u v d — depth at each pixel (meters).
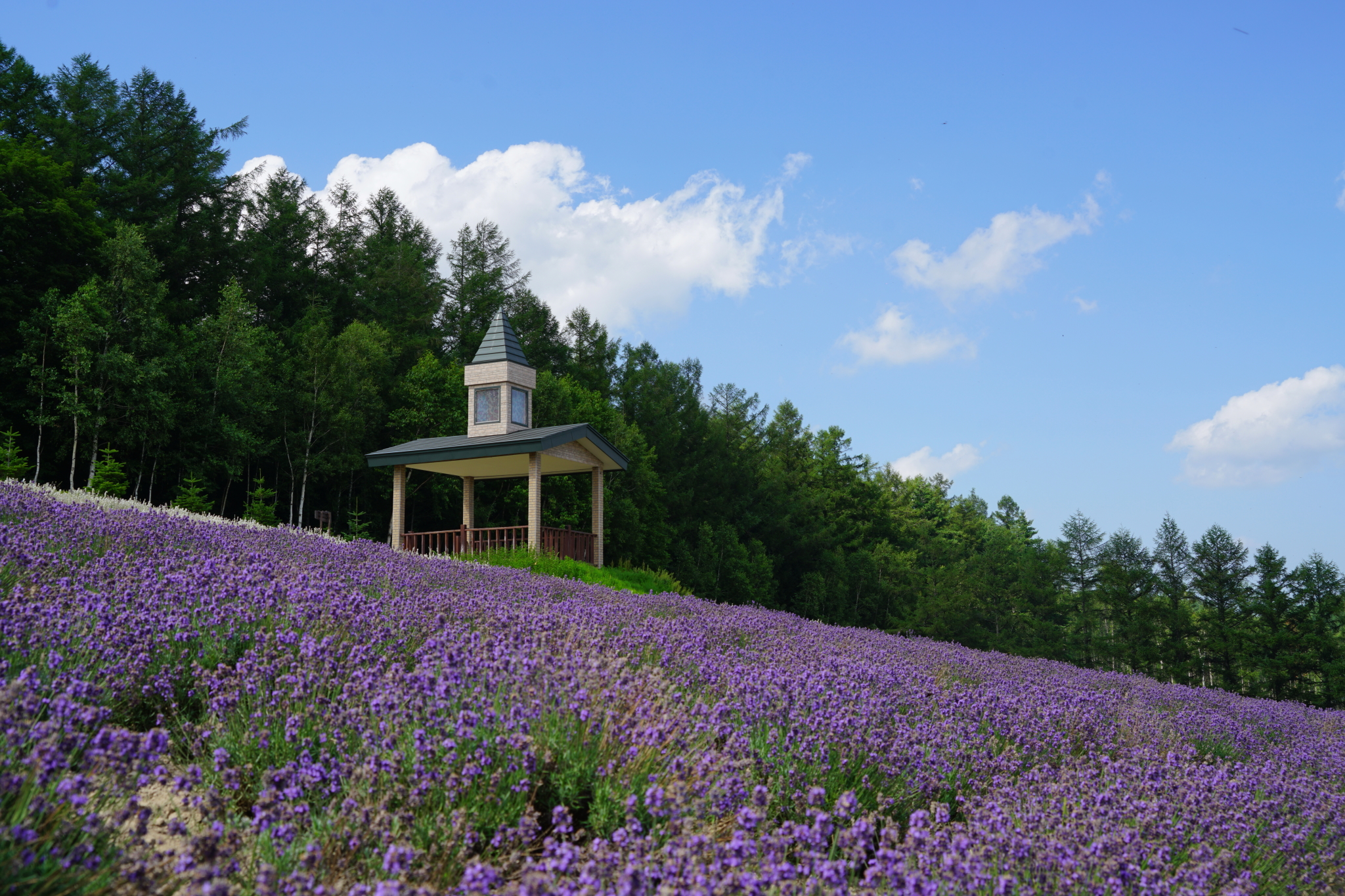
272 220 46.72
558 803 3.96
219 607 5.38
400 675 4.43
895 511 83.12
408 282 50.91
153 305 27.84
